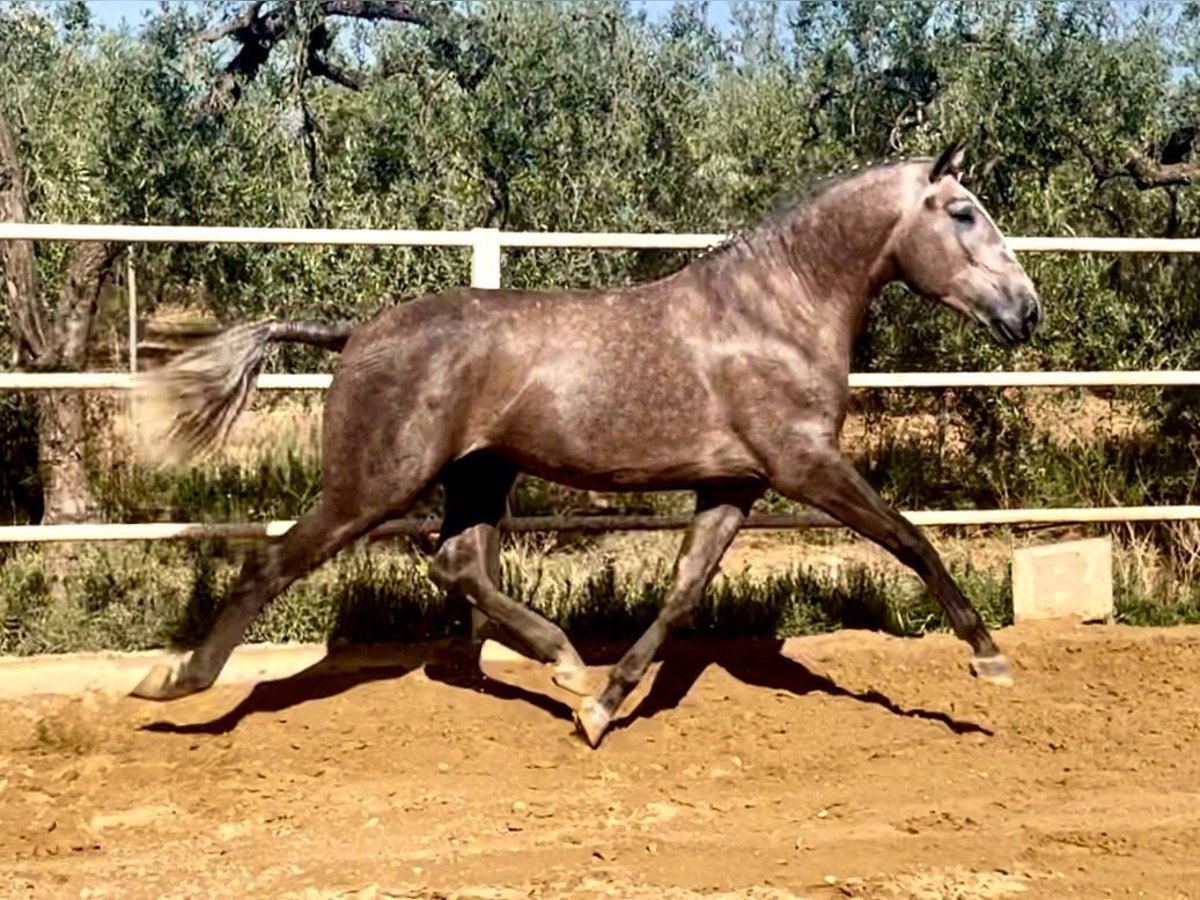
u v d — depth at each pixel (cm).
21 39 1312
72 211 977
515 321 584
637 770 588
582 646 727
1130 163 1103
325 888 470
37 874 484
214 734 622
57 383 672
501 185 1071
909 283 606
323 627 724
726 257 600
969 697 671
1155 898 460
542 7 1162
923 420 1002
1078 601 767
